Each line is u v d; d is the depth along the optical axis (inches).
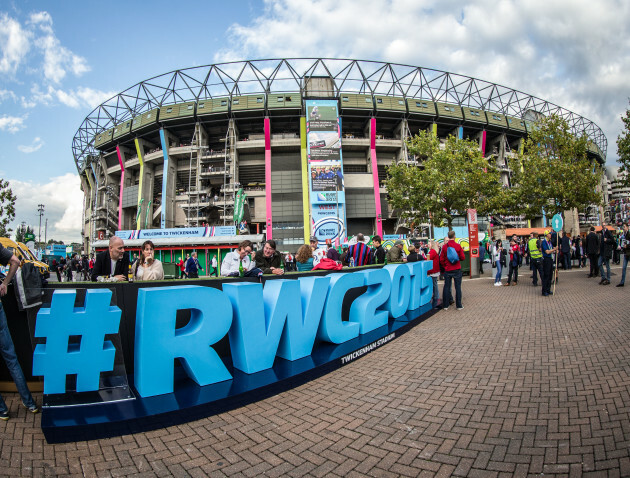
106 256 201.2
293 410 133.7
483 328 254.5
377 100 2023.9
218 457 102.0
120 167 2346.2
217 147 2233.0
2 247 130.9
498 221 2166.6
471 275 681.6
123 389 132.2
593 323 244.2
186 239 988.6
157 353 134.7
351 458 99.0
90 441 111.6
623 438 99.9
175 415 121.5
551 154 855.1
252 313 161.5
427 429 114.0
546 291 396.2
